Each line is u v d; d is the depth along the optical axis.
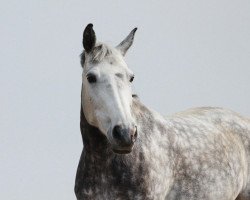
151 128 11.28
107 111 10.25
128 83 10.52
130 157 10.83
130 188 10.85
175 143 11.57
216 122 12.77
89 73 10.49
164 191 11.34
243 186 12.76
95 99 10.44
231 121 12.98
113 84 10.31
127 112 10.19
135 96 11.41
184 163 11.62
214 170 12.00
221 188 12.11
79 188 11.28
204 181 11.86
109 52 10.66
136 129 10.24
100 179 10.98
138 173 10.86
